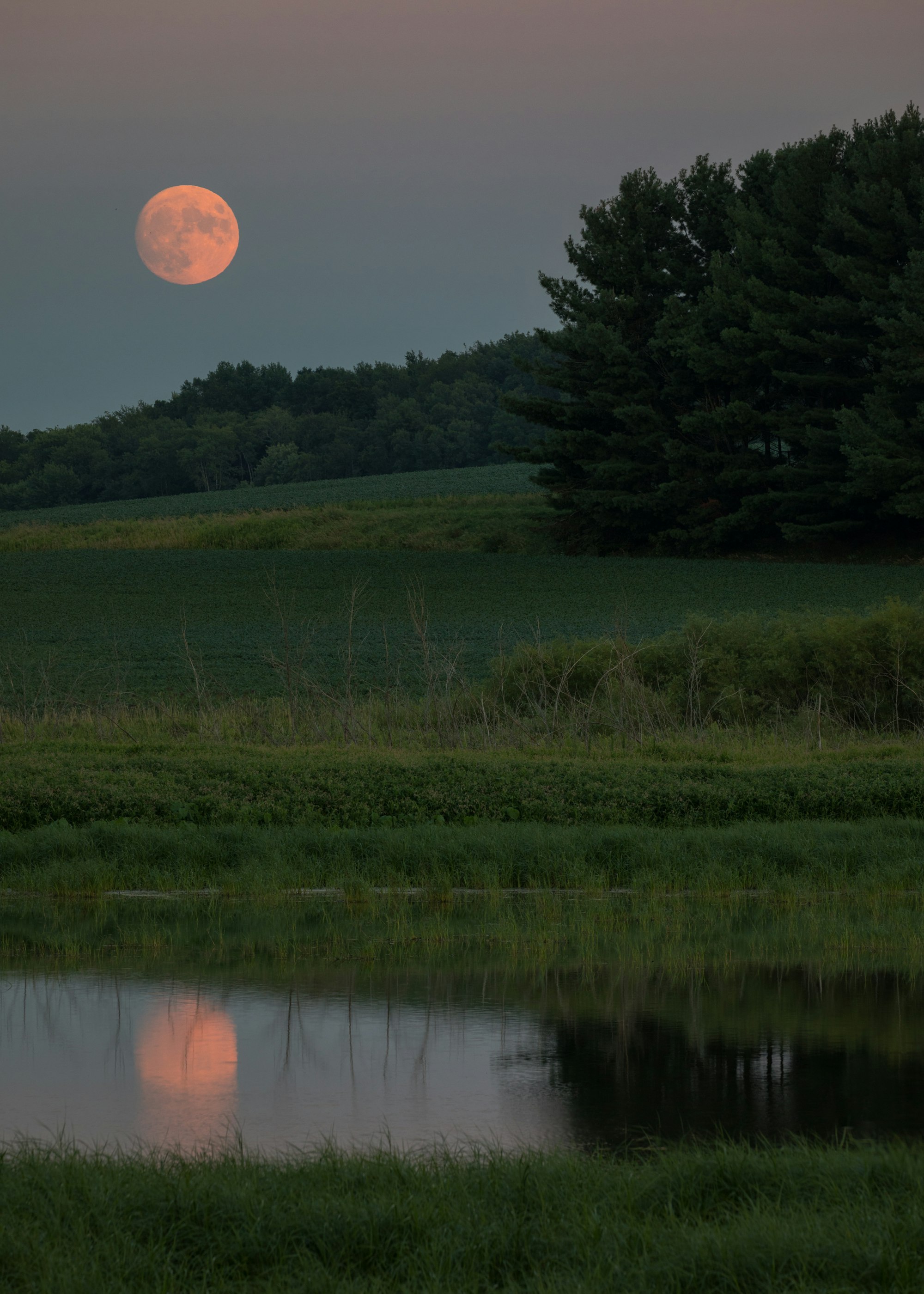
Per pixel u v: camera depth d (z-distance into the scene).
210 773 60.66
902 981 33.50
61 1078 24.72
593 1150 20.41
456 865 47.94
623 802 57.19
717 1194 17.28
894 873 47.16
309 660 129.12
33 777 58.41
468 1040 27.62
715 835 51.34
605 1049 26.83
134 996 31.59
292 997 31.56
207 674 121.00
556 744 75.00
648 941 38.59
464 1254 15.40
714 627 98.69
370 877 47.25
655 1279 14.77
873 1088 24.00
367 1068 25.39
